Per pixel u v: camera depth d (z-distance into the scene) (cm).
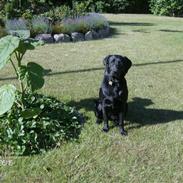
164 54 452
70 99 283
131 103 285
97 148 215
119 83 228
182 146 222
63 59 407
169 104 285
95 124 244
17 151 205
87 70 367
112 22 757
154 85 329
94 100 273
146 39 549
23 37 229
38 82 222
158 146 221
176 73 370
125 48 477
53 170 193
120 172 194
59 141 217
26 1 572
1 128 212
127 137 229
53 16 549
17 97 228
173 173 195
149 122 252
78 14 584
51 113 235
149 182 187
